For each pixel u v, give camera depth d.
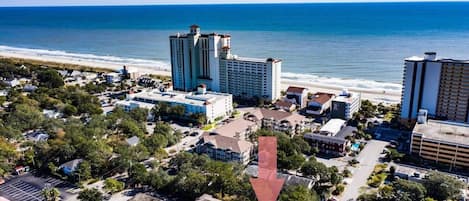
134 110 185.75
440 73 161.12
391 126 174.12
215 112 188.50
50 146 143.62
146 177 122.25
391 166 131.38
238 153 134.88
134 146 141.50
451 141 131.38
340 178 120.00
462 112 161.12
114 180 120.38
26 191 121.62
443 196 109.31
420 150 138.38
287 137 147.38
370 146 153.38
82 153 137.12
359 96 194.88
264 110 180.00
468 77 155.62
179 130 167.88
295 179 116.56
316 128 171.88
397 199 105.62
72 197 117.50
